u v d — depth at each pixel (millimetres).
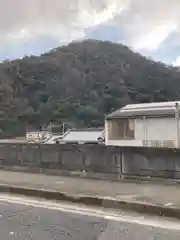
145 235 4496
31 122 80562
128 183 7574
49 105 82938
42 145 9750
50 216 5438
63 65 95562
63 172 9141
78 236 4484
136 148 7969
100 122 76188
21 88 88938
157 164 7605
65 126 73438
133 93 81062
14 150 10375
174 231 4637
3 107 82625
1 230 4762
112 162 8344
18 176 8883
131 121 24812
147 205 5590
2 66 93000
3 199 6750
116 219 5234
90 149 8773
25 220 5230
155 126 23656
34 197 6926
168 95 78062
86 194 6473
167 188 6906
